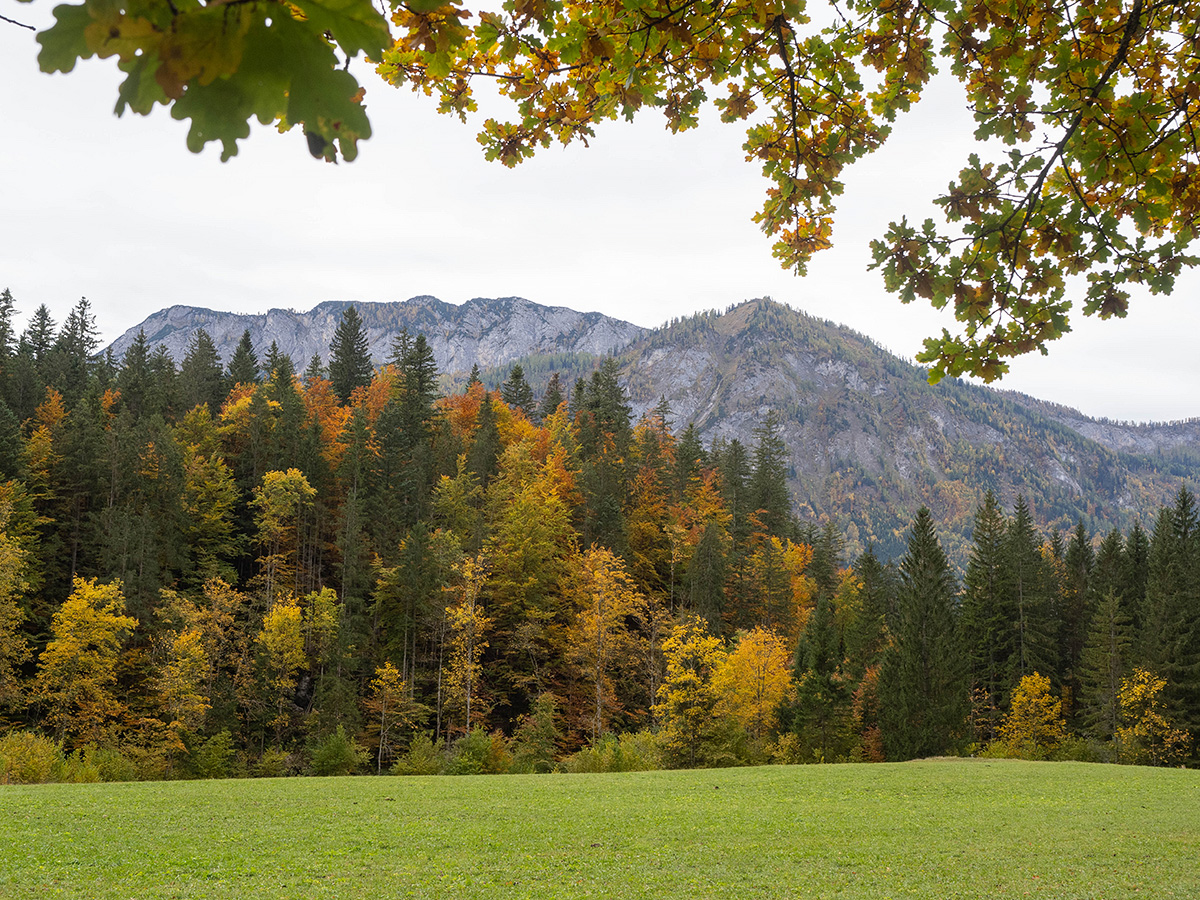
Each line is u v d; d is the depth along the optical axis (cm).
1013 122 376
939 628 4491
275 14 89
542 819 1537
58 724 3462
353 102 94
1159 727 4209
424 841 1308
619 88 351
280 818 1497
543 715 3603
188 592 4519
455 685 4306
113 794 1741
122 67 88
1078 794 1988
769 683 3925
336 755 3014
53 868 1064
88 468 4738
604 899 966
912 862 1187
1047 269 383
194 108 92
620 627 4897
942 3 351
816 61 369
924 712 4259
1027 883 1052
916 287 393
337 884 1017
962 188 370
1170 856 1232
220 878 1038
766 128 400
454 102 362
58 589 4328
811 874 1106
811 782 2211
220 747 3288
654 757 3231
